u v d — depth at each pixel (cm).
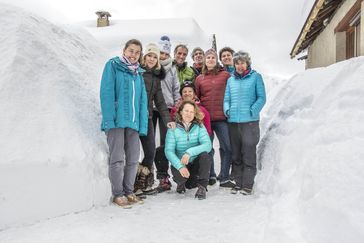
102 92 357
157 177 456
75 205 329
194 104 431
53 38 482
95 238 265
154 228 293
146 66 434
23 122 331
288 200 292
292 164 340
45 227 289
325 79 381
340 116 287
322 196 229
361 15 502
